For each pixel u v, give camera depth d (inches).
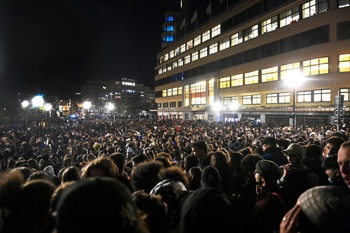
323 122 1362.0
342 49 1310.3
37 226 74.7
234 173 197.5
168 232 108.6
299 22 1510.8
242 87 1979.6
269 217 104.0
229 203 73.2
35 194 77.7
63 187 85.6
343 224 64.6
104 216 44.9
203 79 2465.6
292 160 179.6
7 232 72.4
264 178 153.3
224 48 2231.8
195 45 2704.2
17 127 1334.9
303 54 1487.5
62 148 612.7
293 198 156.7
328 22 1354.6
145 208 104.7
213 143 532.7
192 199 74.0
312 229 70.0
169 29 3735.2
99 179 50.6
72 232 44.7
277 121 1653.5
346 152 108.1
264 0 1796.3
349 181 107.8
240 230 73.2
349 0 1312.7
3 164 356.8
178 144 588.7
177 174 164.9
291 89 1587.1
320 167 202.1
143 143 662.5
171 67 3253.0
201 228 67.6
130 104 5344.5
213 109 2257.6
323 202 67.4
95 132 1022.4
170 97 3233.3
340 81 1314.0
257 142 533.0
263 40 1787.6
